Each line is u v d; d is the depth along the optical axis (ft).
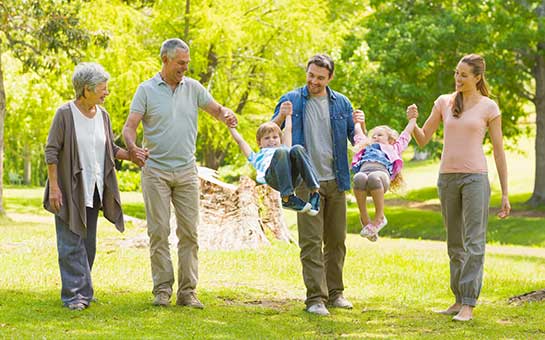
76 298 26.09
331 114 27.78
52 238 50.03
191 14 88.58
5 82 94.99
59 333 22.09
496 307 30.17
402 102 102.58
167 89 26.89
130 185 107.96
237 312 26.99
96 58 84.02
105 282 32.30
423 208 117.08
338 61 99.76
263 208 53.88
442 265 43.83
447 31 96.17
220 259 41.68
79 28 69.15
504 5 101.14
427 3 106.83
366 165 27.37
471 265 26.91
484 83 27.63
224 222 49.01
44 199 26.18
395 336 23.85
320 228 27.40
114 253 42.98
